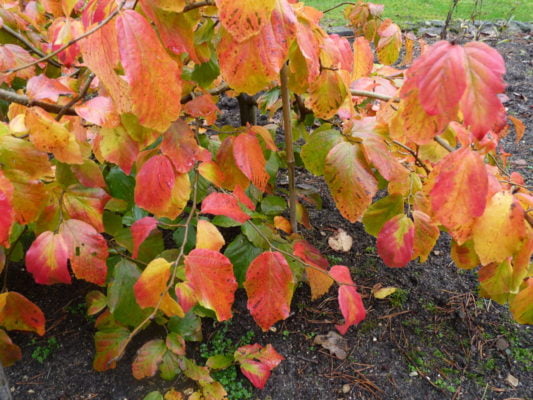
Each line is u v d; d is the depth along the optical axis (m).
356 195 0.52
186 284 0.50
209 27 0.49
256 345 0.63
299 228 0.89
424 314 0.73
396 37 0.75
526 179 1.00
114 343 0.61
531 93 1.40
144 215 0.67
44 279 0.44
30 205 0.42
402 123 0.41
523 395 0.61
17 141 0.41
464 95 0.34
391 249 0.53
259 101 0.81
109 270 0.64
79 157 0.42
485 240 0.42
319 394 0.62
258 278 0.50
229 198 0.49
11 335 0.69
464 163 0.39
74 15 0.70
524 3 2.31
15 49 0.54
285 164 0.81
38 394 0.61
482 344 0.68
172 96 0.35
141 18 0.33
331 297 0.76
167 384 0.63
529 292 0.51
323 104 0.54
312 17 0.51
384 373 0.65
